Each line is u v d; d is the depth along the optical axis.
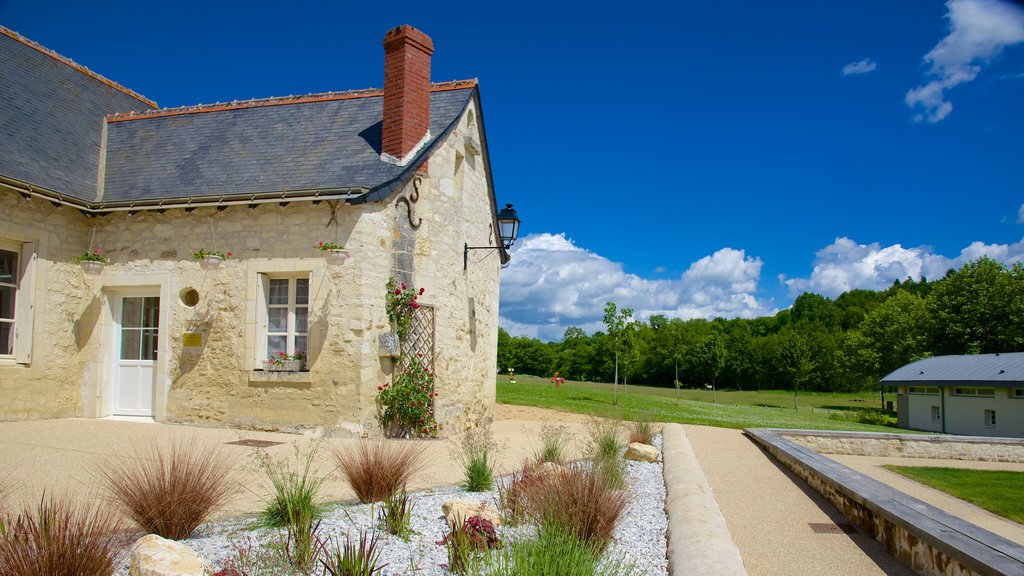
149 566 3.05
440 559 3.78
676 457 7.59
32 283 9.71
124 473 4.79
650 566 3.88
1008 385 24.58
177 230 10.16
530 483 4.77
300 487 4.59
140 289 10.40
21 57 11.73
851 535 5.14
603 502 4.32
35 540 3.13
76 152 11.35
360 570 3.30
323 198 9.34
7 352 9.64
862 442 11.58
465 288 11.45
